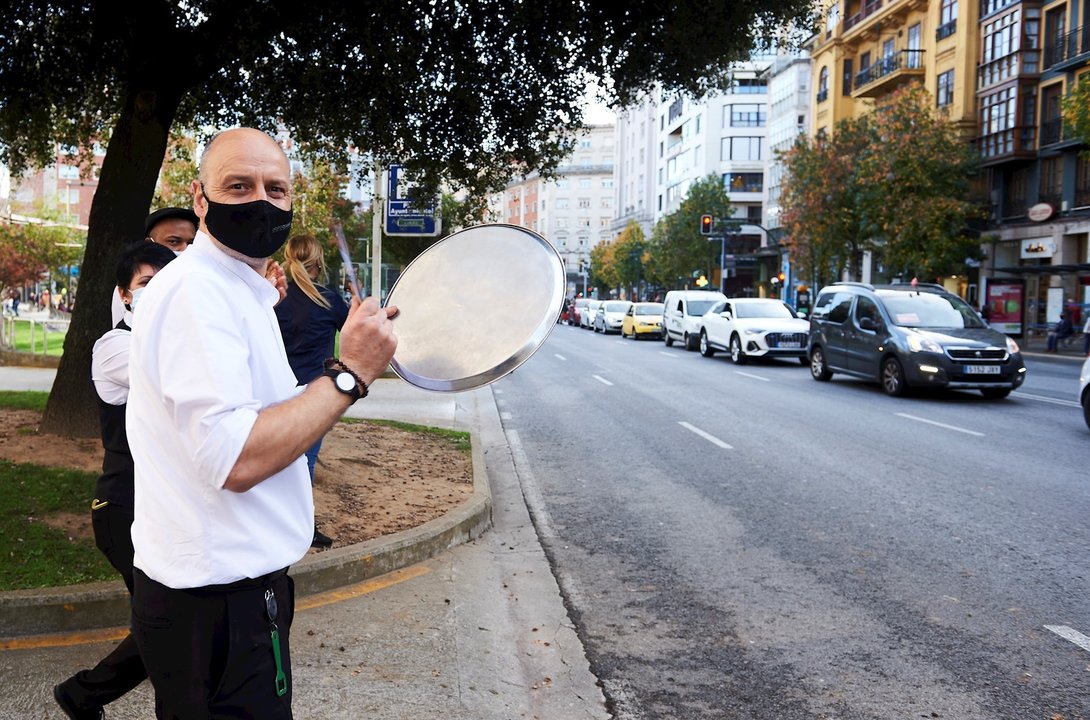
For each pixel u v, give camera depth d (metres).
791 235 39.66
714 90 9.61
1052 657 4.23
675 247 66.25
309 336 5.45
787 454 9.89
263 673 1.95
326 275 6.18
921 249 33.75
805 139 38.59
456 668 3.96
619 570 5.65
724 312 25.64
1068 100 24.64
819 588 5.27
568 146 9.61
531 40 8.56
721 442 10.78
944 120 35.28
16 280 32.75
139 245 3.17
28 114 9.62
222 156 1.92
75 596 4.21
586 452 10.18
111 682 2.72
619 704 3.74
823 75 52.72
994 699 3.79
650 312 40.00
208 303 1.81
